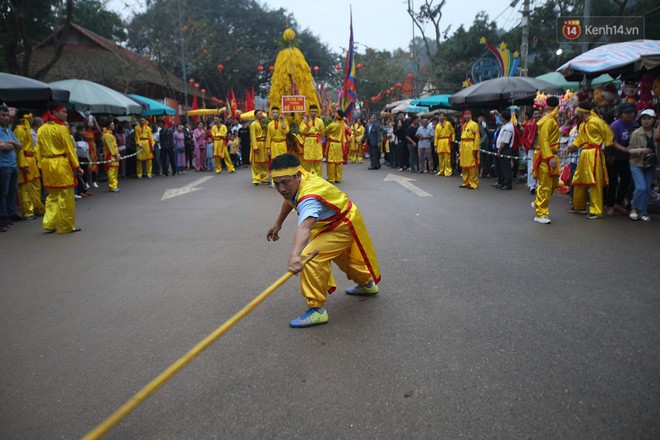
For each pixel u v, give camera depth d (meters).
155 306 4.48
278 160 3.81
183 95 33.91
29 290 5.04
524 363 3.25
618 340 3.54
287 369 3.27
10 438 2.68
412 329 3.81
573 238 6.45
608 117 9.10
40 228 8.24
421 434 2.58
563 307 4.15
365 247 4.16
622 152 7.70
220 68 32.00
